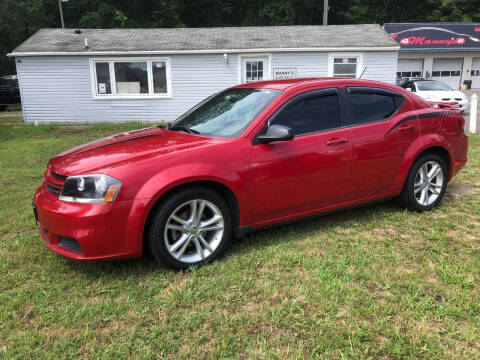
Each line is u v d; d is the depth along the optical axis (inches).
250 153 130.1
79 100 593.0
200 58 589.6
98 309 104.0
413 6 1763.0
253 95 150.7
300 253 135.1
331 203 150.0
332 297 107.5
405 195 168.7
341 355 86.8
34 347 91.8
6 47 1202.0
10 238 151.8
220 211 127.6
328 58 597.9
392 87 165.9
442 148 174.6
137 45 592.7
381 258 130.9
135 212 113.8
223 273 122.0
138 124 576.1
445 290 111.4
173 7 1544.0
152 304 107.1
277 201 136.9
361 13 1705.2
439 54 1188.5
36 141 402.6
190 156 122.6
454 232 152.4
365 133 152.1
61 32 659.4
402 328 96.1
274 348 90.1
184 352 88.9
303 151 138.8
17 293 112.7
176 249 121.9
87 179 113.1
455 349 88.7
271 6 1592.0
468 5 1648.6
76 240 111.4
